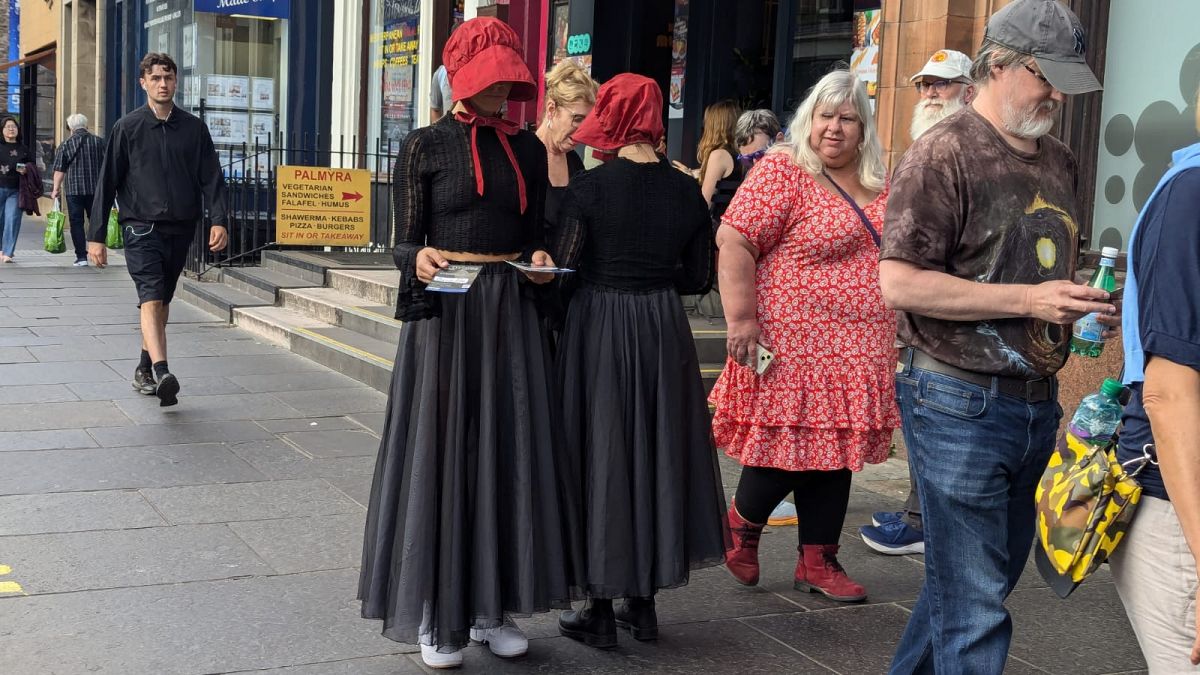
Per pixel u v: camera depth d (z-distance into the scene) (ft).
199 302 38.14
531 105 33.91
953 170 9.35
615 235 12.54
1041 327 9.35
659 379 12.53
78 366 27.73
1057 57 9.05
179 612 13.29
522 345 12.14
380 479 12.19
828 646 13.10
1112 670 12.59
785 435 13.78
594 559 12.30
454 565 11.69
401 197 12.00
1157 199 7.78
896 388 9.96
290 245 38.93
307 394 25.25
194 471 19.04
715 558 12.91
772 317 13.74
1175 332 7.51
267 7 48.65
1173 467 7.55
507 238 12.16
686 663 12.58
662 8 32.12
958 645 9.52
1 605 13.29
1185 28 18.37
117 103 72.69
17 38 110.22
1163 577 8.16
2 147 51.93
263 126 50.60
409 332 12.17
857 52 27.73
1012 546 10.09
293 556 15.25
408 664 12.23
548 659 12.62
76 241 51.13
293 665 12.05
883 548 16.28
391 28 46.16
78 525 16.16
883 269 9.53
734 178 23.34
